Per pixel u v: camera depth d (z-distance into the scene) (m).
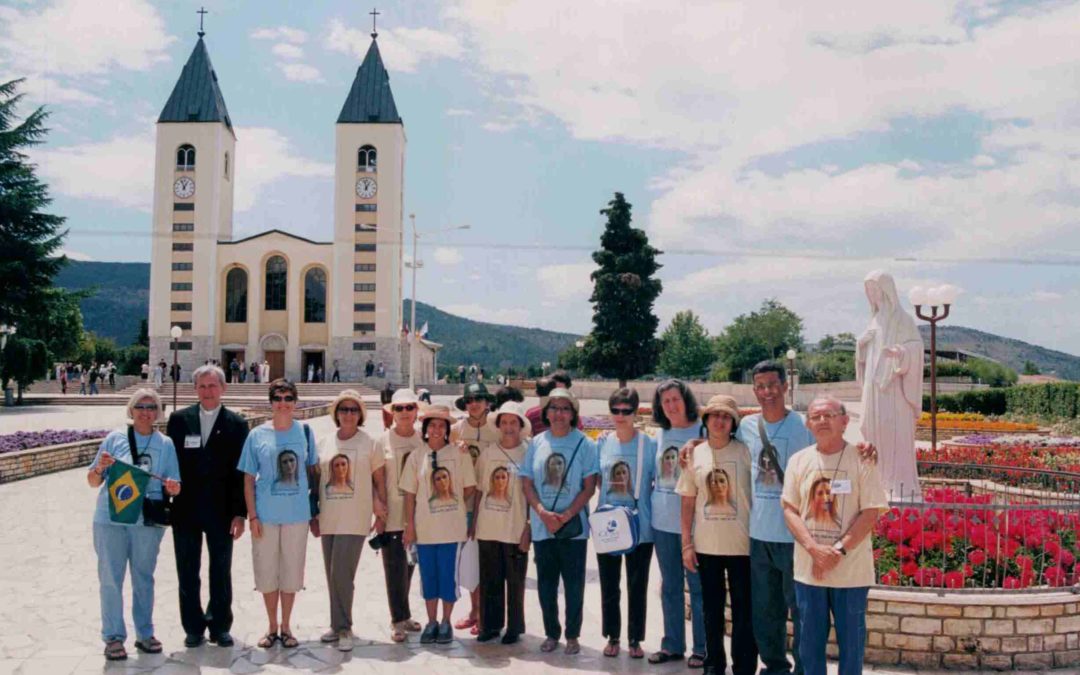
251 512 6.99
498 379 64.25
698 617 6.80
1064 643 6.64
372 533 8.20
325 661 6.73
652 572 10.27
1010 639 6.56
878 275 9.59
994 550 7.71
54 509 13.64
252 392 50.53
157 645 6.89
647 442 7.12
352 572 7.16
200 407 7.20
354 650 7.03
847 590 5.46
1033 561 7.56
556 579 7.08
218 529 7.03
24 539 11.31
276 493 7.02
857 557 5.46
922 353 9.45
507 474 7.25
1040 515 8.26
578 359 54.97
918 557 7.69
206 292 57.62
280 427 7.20
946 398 40.72
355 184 57.94
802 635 5.59
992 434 28.61
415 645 7.18
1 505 14.02
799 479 5.70
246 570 9.85
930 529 8.12
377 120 58.19
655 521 6.84
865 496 5.50
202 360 57.38
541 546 7.05
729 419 6.34
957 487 13.36
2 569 9.66
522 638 7.45
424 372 71.75
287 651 6.96
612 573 6.96
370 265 57.69
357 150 58.09
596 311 54.00
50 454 18.12
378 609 8.34
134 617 6.90
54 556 10.30
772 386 6.25
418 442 7.47
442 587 7.20
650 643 7.33
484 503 7.27
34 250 43.38
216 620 7.05
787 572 6.04
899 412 9.42
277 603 7.08
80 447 19.45
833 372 73.31
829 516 5.52
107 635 6.68
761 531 6.12
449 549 7.21
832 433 5.55
